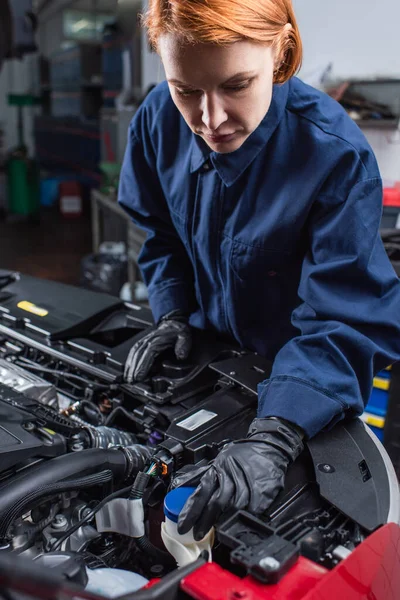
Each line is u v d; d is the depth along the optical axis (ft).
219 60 2.54
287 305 4.09
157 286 4.62
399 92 8.64
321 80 9.42
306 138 3.48
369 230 3.29
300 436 2.89
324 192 3.42
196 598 2.12
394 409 6.15
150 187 4.58
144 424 3.49
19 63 26.91
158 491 2.98
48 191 24.97
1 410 3.14
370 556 2.34
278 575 2.14
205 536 2.45
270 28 2.58
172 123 4.11
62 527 2.82
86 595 1.94
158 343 3.98
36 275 15.39
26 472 2.78
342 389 3.01
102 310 4.62
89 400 3.87
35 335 4.35
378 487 2.72
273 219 3.61
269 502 2.55
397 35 8.67
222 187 3.79
